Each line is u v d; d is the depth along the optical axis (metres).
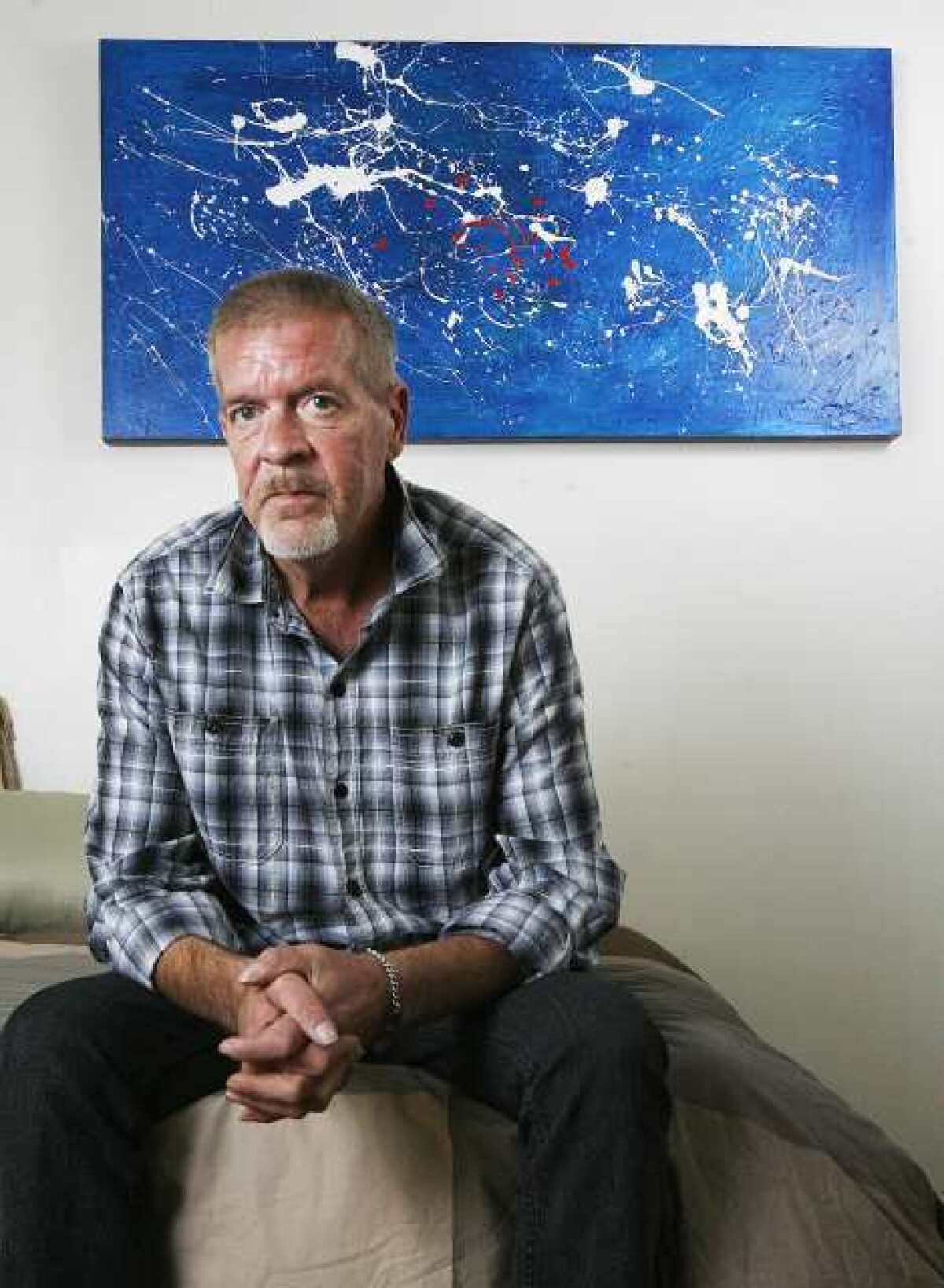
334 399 1.38
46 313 2.60
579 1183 1.12
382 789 1.44
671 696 2.66
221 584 1.43
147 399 2.56
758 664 2.67
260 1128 1.23
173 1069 1.25
